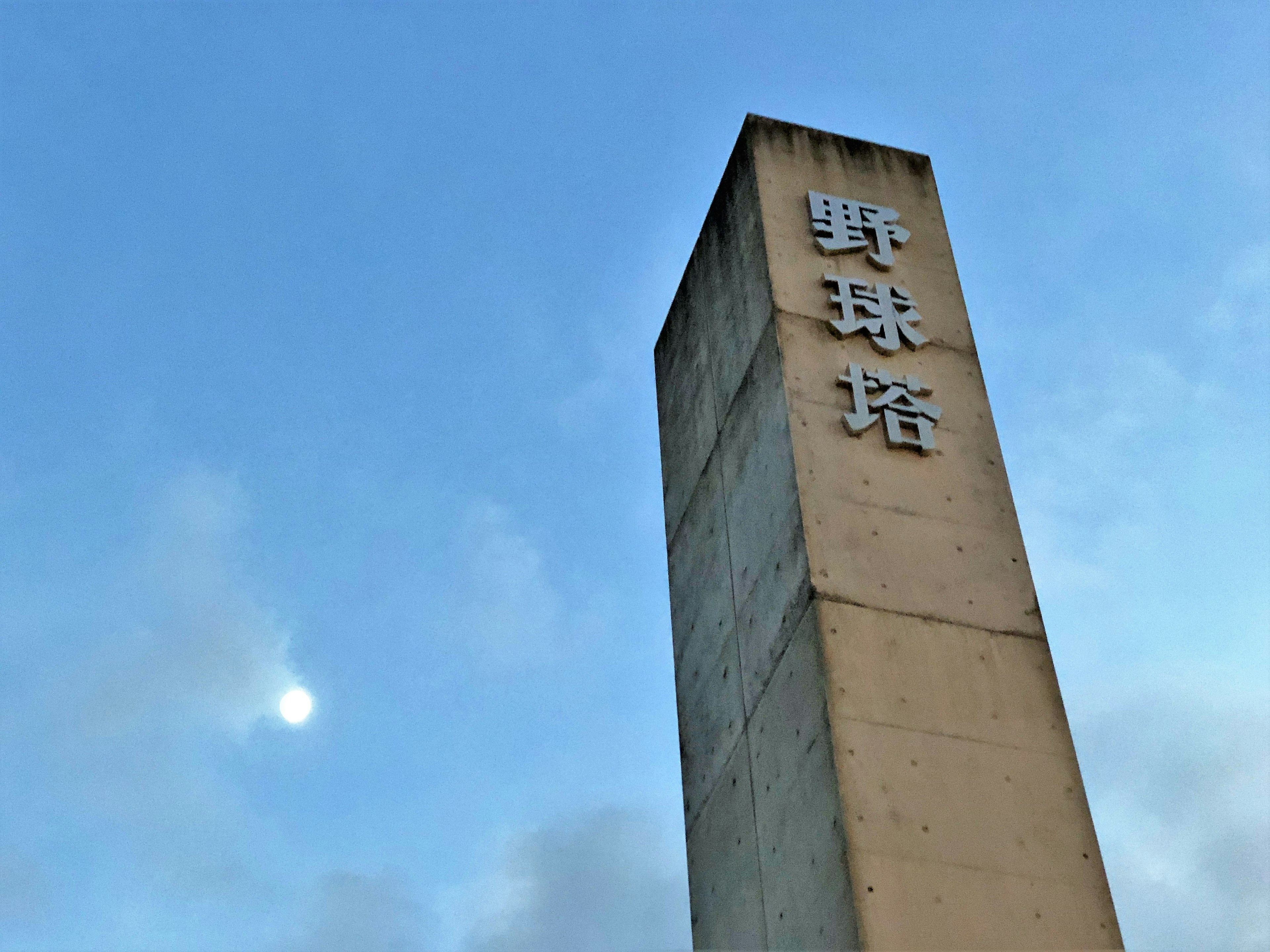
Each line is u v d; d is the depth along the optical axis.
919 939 10.91
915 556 13.09
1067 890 11.46
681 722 15.26
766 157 16.17
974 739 12.08
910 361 14.63
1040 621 12.98
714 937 13.41
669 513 16.77
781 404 14.02
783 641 13.03
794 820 12.17
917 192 16.42
